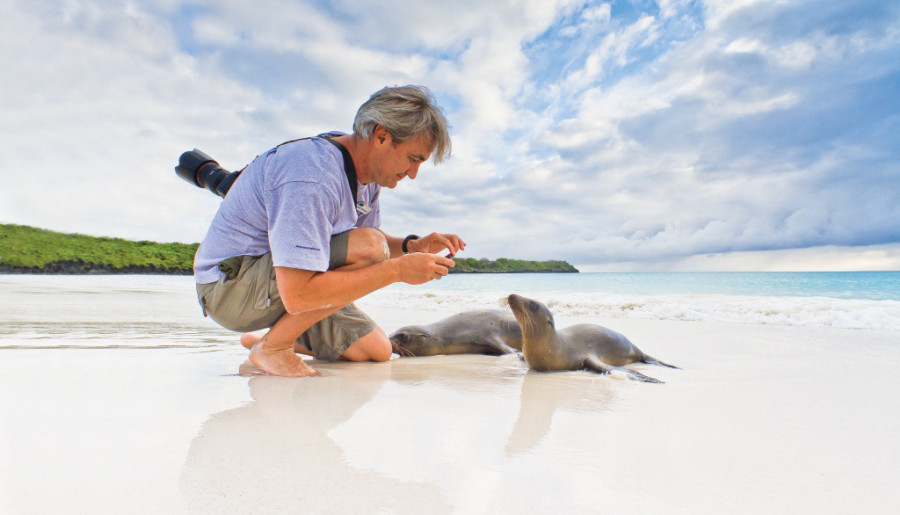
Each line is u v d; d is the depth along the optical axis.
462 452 1.68
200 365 3.20
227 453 1.61
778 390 2.73
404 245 3.58
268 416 2.05
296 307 2.57
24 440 1.71
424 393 2.57
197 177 3.35
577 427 2.00
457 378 3.06
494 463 1.59
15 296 9.70
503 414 2.19
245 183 2.83
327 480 1.42
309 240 2.48
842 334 4.98
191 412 2.09
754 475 1.54
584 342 3.69
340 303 2.63
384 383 2.82
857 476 1.54
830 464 1.63
